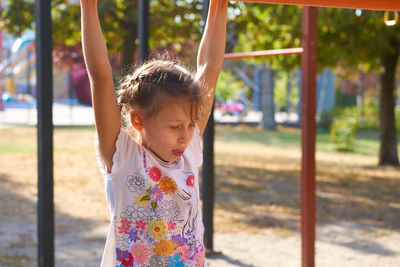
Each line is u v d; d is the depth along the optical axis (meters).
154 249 1.33
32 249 4.22
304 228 3.48
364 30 7.97
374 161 10.61
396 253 4.41
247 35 8.98
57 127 15.03
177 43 10.00
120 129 1.30
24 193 6.47
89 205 5.96
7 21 8.41
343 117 18.73
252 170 8.94
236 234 4.95
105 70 1.25
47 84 3.06
